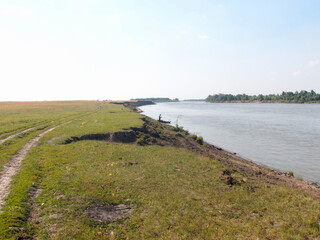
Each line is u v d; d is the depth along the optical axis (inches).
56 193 563.2
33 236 407.5
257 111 5403.5
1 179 609.0
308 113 4584.2
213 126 2741.1
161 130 1753.2
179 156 1036.5
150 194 617.9
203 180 745.6
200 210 552.4
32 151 903.1
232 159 1255.5
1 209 460.1
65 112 2743.6
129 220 496.4
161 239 437.1
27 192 549.0
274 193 677.9
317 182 972.6
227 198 622.8
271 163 1255.5
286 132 2267.5
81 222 463.2
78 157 884.0
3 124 1502.2
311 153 1457.9
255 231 474.9
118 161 876.6
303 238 452.4
